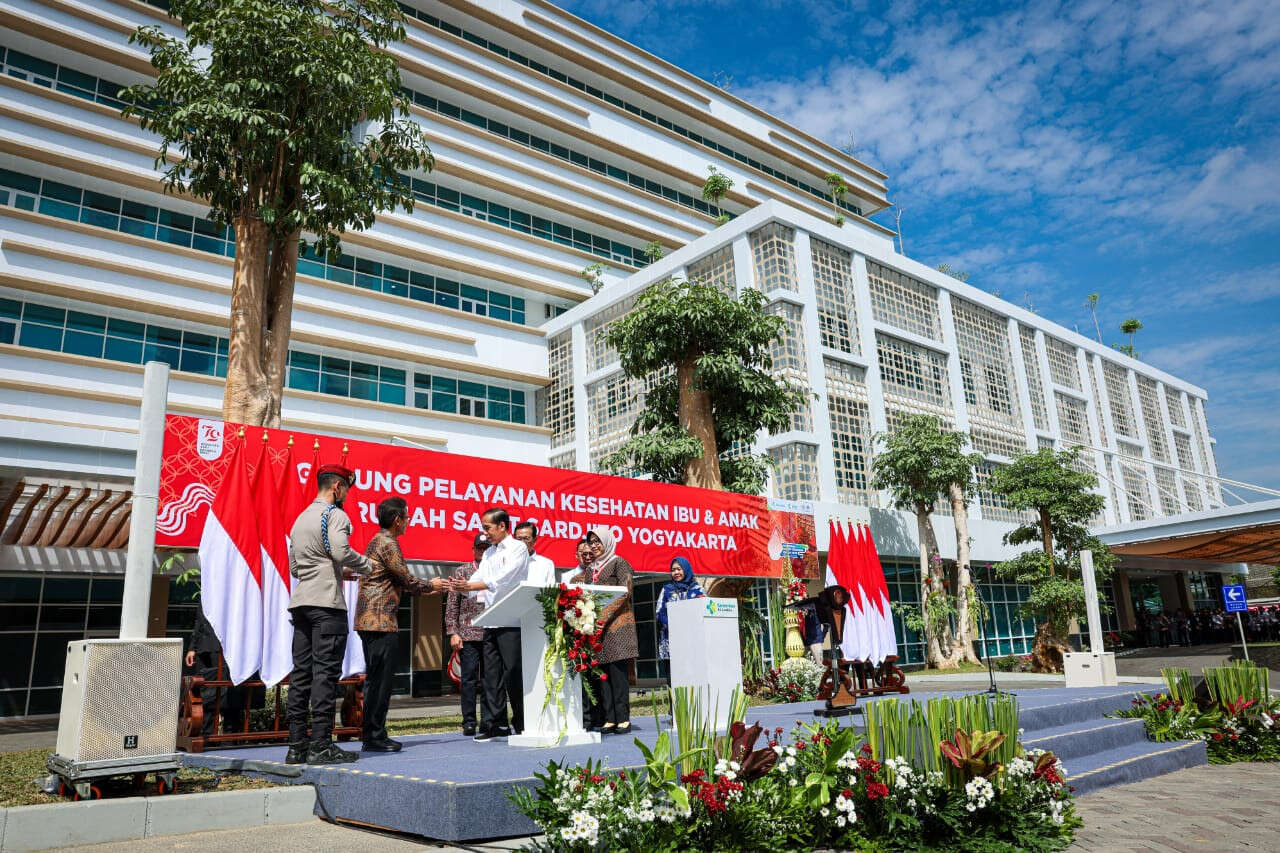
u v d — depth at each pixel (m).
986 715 5.83
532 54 38.31
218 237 25.69
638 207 37.91
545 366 32.50
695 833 4.51
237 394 10.98
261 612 7.30
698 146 42.78
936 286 31.08
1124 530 29.12
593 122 38.38
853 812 4.94
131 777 5.21
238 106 10.97
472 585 6.95
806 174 50.56
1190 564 41.50
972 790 5.12
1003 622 29.92
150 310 22.89
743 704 5.45
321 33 11.70
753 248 26.58
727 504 16.97
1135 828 5.64
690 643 6.80
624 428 28.48
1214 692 9.63
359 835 4.79
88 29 24.09
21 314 21.30
